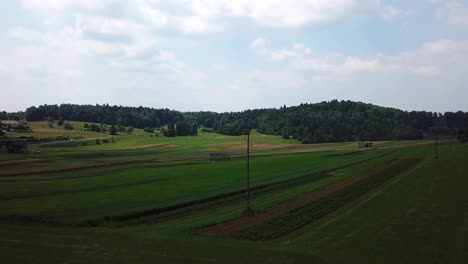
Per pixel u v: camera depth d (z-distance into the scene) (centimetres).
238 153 13888
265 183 6875
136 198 5559
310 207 4803
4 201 5331
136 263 2664
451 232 3562
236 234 3659
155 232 3662
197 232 3719
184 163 10556
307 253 2984
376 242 3316
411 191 5628
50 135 18862
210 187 6512
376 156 11450
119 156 12825
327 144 18038
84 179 7581
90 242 3169
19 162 10088
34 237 3294
